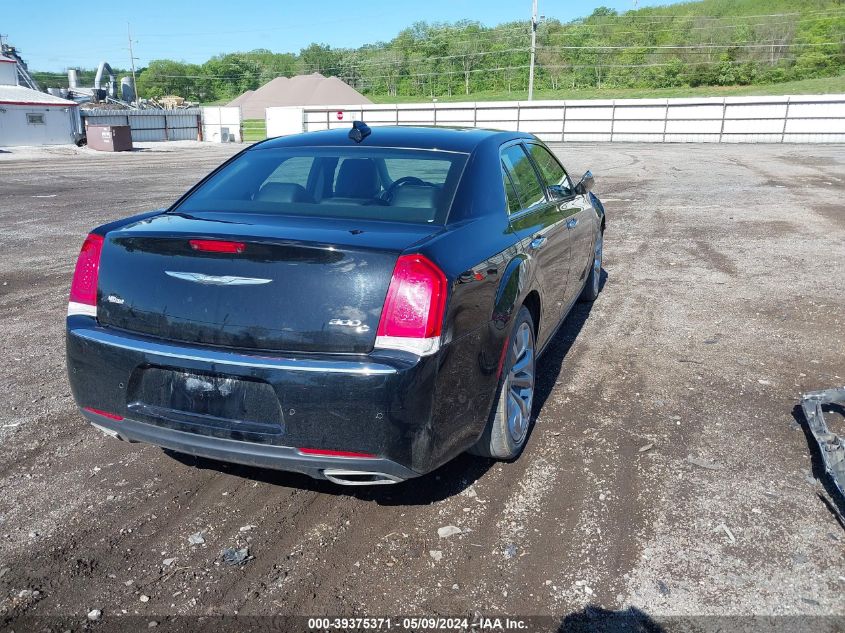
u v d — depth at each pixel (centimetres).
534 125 4453
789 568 270
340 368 253
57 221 1156
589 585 262
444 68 11375
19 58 5478
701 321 595
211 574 268
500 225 338
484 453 340
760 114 4025
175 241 275
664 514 307
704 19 10856
